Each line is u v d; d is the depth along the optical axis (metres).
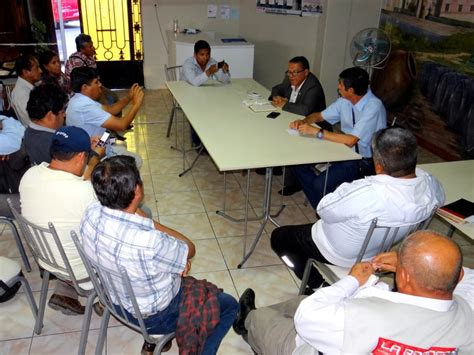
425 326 1.16
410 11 4.54
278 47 5.73
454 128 4.09
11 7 5.49
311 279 2.41
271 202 3.50
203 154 4.29
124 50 6.18
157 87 6.48
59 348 2.11
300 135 2.89
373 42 4.17
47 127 2.36
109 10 5.90
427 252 1.15
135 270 1.50
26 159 2.41
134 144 4.49
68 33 7.96
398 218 1.75
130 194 1.48
